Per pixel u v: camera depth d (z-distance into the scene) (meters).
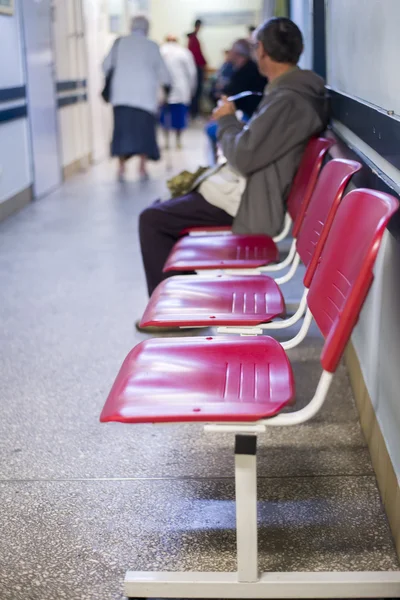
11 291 4.06
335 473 2.16
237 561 1.64
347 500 2.02
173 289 2.36
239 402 1.54
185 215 3.34
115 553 1.82
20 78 6.46
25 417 2.57
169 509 2.00
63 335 3.36
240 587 1.63
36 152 7.00
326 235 1.98
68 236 5.40
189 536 1.88
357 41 2.89
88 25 9.46
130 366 1.75
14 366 3.02
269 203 3.21
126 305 3.76
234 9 16.86
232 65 5.96
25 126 6.64
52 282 4.21
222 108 3.36
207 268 2.68
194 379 1.66
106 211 6.36
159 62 8.05
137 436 2.41
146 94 8.00
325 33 4.03
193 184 3.43
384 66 2.29
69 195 7.25
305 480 2.12
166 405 1.53
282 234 3.24
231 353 1.79
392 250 1.99
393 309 1.94
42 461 2.27
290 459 2.24
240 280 2.43
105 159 10.40
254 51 3.36
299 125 3.12
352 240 1.58
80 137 9.14
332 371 1.48
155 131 8.27
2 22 5.95
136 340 3.27
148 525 1.93
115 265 4.55
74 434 2.44
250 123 3.16
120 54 7.87
